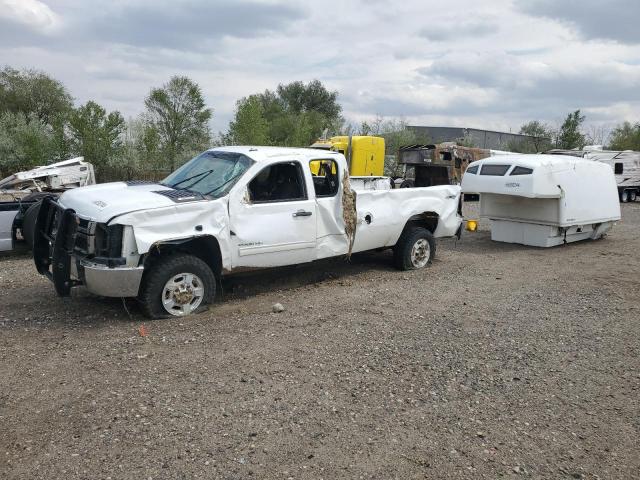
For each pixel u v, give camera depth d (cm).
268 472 348
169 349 542
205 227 641
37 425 395
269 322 634
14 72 4584
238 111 2975
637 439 407
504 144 4988
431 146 2292
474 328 641
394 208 869
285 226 716
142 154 2795
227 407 428
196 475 342
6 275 837
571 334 634
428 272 928
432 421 421
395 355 547
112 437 381
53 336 572
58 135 2731
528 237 1242
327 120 4597
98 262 588
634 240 1362
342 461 363
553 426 422
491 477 354
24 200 992
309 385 472
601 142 4475
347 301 734
